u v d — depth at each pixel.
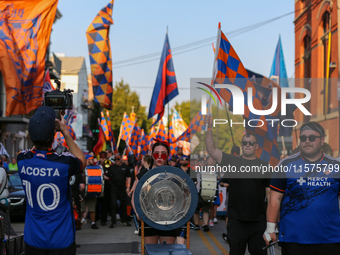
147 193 4.21
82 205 12.05
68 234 4.04
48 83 12.93
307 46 25.38
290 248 4.28
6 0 10.35
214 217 13.09
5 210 7.05
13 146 32.84
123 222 12.73
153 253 4.14
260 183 5.45
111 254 8.02
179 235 5.08
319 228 4.19
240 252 5.41
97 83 12.29
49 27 10.52
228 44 6.97
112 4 12.38
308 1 24.97
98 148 18.61
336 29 20.06
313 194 4.24
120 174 12.48
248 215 5.37
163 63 13.26
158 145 5.24
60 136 12.34
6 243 5.90
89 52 12.30
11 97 10.07
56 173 4.00
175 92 13.14
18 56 10.23
